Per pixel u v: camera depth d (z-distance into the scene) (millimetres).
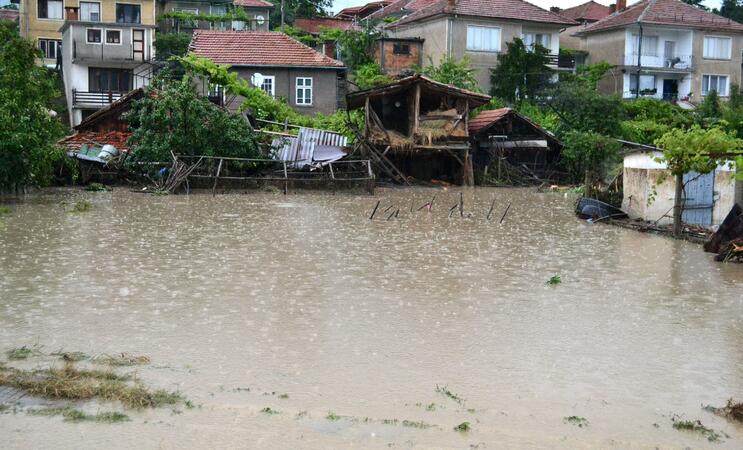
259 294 13125
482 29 54719
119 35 53375
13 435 7219
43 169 30859
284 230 21219
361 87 51969
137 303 12305
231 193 32406
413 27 58562
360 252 17734
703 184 24000
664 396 8789
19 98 28125
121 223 21906
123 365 9289
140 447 7082
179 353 9812
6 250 16906
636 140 47625
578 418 8094
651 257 18047
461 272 15578
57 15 58781
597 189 27828
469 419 7992
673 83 60656
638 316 12250
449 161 43031
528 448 7348
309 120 44219
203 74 42531
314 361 9617
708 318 12227
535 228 23188
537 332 11164
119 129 39531
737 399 8742
